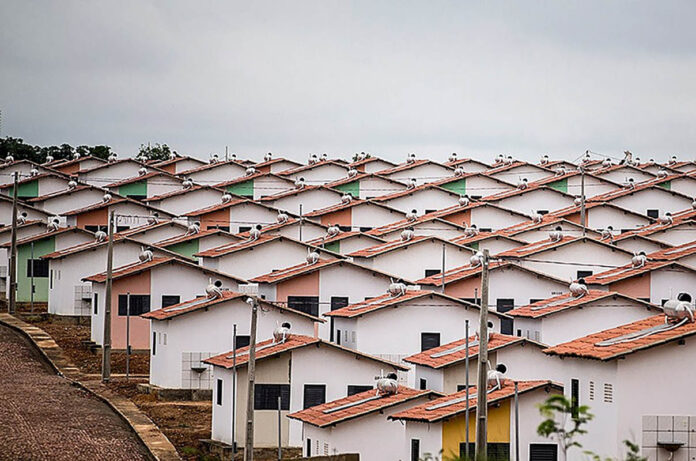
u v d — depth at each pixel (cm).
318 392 4547
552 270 6606
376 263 6850
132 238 7388
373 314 5378
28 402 4962
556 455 3656
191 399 5291
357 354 4578
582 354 3403
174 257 6731
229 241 7481
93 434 4412
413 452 3762
